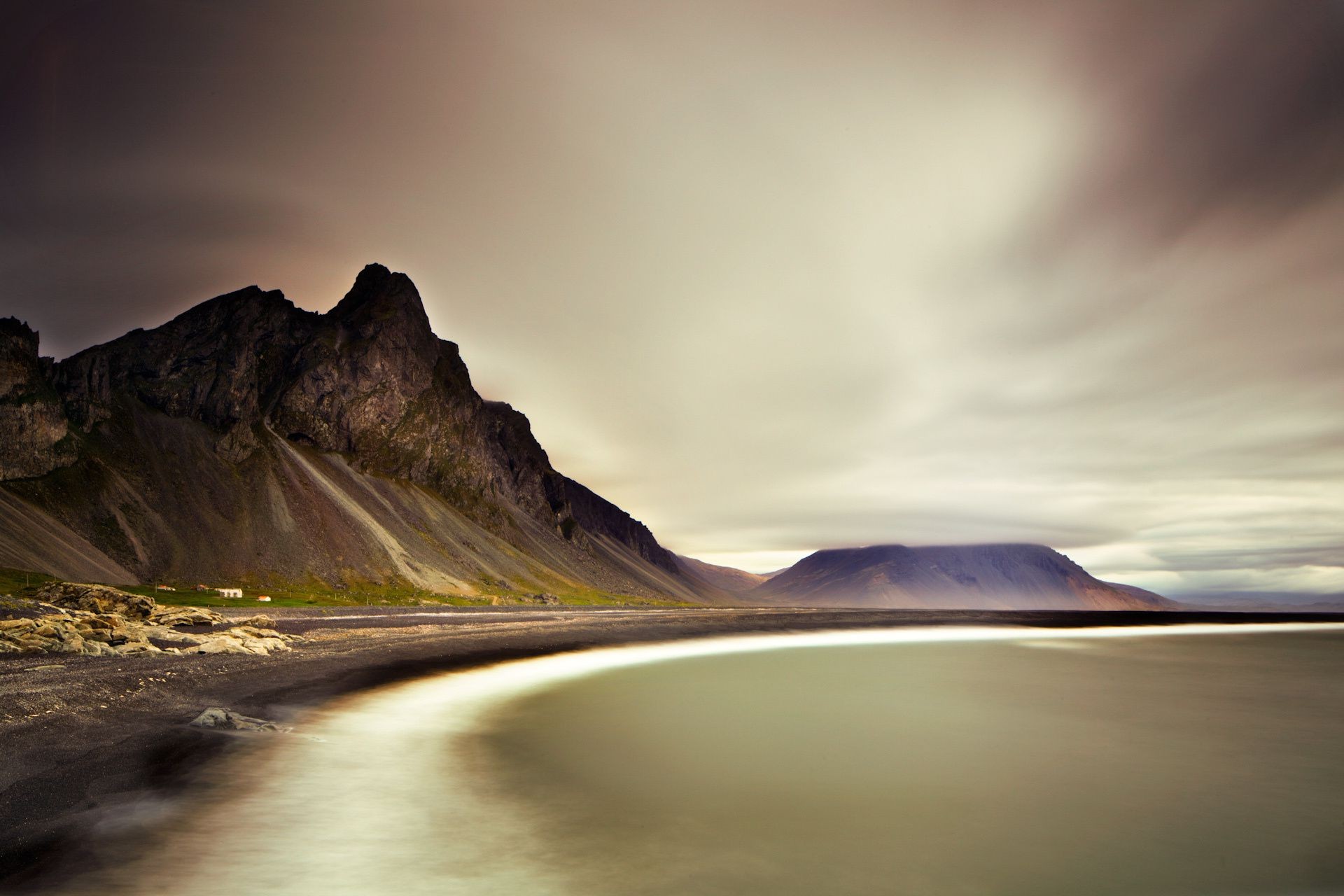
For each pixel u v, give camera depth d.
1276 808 25.80
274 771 23.80
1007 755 33.34
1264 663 83.38
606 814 22.69
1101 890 18.53
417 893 16.52
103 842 17.48
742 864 19.19
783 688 53.84
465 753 28.62
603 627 90.19
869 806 24.75
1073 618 170.88
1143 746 35.84
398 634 63.28
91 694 28.84
